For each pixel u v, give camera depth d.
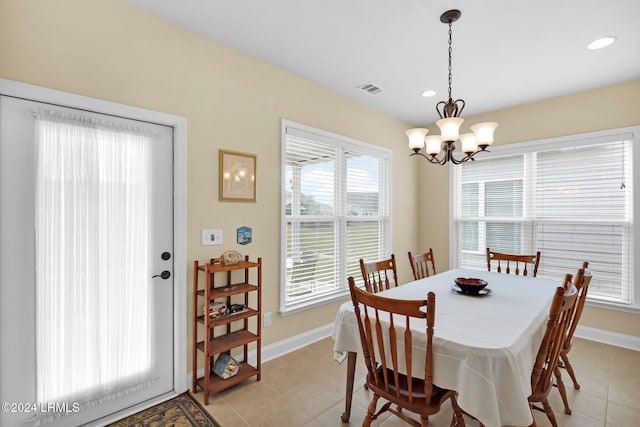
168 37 2.08
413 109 3.75
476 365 1.26
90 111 1.79
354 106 3.46
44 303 1.65
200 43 2.24
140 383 1.98
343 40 2.30
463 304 1.87
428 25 2.10
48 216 1.66
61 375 1.69
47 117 1.65
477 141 1.89
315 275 3.09
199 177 2.23
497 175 3.77
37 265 1.63
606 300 3.01
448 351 1.34
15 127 1.57
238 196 2.45
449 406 2.00
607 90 3.01
